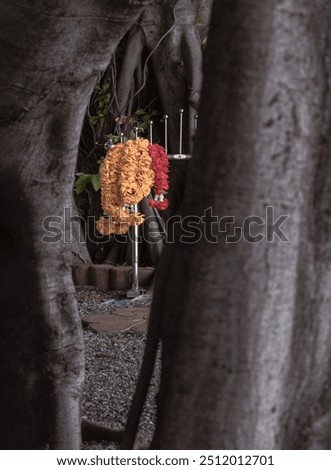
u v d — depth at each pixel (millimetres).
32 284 2754
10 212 2713
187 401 2131
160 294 2445
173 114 8406
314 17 2094
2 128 2596
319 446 2277
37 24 2373
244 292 2090
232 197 2086
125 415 4113
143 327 6020
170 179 8484
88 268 8000
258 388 2117
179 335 2150
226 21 2076
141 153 6391
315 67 2117
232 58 2064
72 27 2396
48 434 2830
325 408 2283
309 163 2141
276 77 2053
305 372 2240
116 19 2414
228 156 2080
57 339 2797
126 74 8375
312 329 2229
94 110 8633
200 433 2129
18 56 2451
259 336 2100
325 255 2215
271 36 2041
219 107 2088
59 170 2689
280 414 2203
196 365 2117
